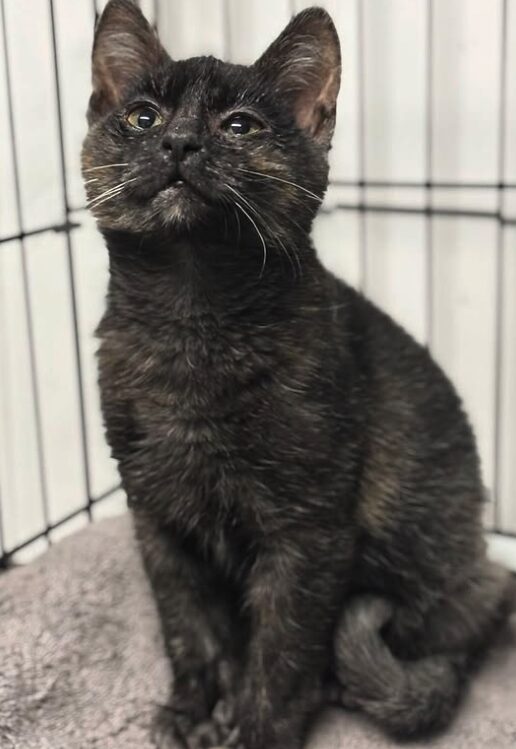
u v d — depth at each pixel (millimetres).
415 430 338
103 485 517
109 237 299
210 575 345
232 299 294
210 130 289
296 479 301
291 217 297
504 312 458
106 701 342
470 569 359
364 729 333
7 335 461
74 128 458
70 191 463
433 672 335
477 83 437
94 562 403
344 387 310
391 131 458
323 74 312
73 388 496
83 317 488
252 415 296
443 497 347
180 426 301
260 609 319
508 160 440
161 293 297
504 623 385
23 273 455
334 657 333
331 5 453
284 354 298
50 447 495
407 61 447
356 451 313
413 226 466
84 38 455
